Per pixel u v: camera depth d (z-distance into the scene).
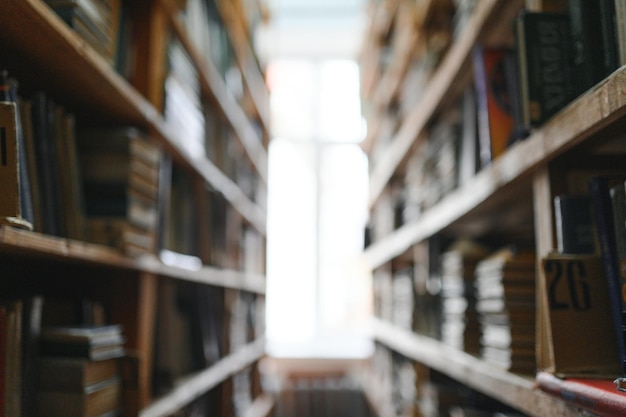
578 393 0.84
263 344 3.94
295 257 5.20
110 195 1.36
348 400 4.45
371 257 4.05
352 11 5.18
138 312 1.47
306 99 5.34
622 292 0.83
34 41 1.05
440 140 2.06
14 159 0.84
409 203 2.79
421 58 2.52
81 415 1.13
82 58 1.12
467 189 1.57
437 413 2.18
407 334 2.58
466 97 1.78
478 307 1.55
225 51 2.75
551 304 0.93
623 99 0.74
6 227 0.86
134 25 1.60
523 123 1.05
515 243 2.30
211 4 2.49
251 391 3.73
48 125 1.09
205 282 2.28
